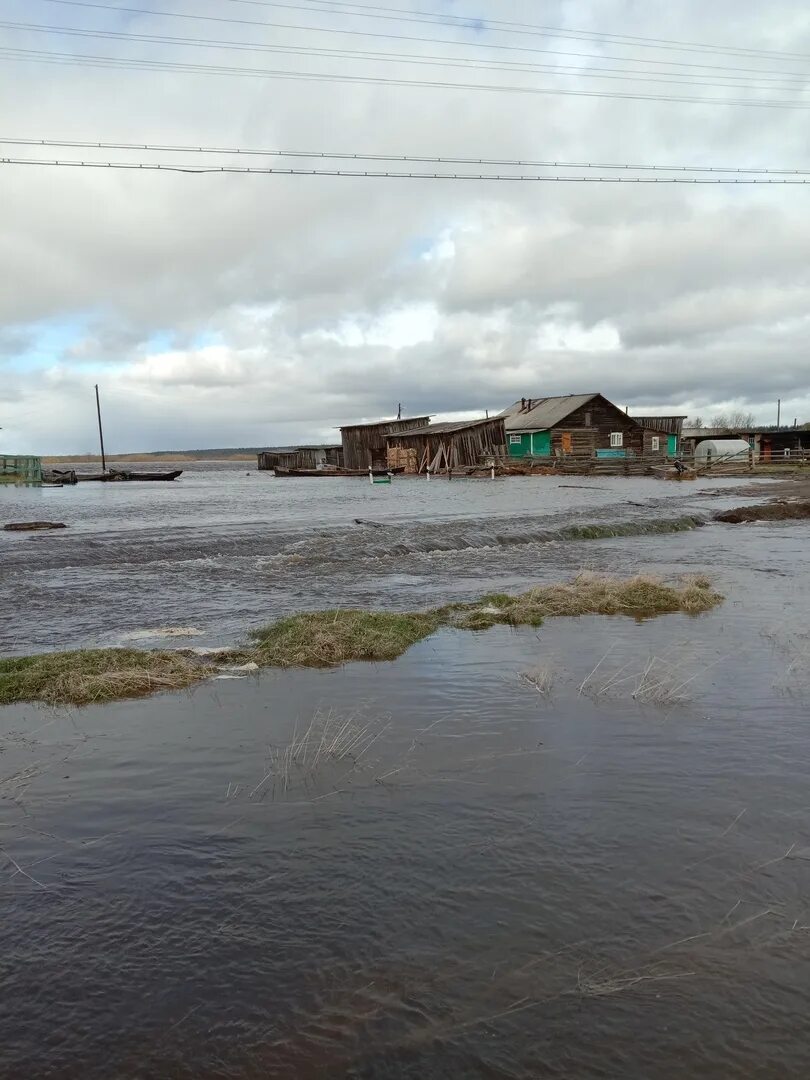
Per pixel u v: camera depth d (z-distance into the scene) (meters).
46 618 10.55
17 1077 2.62
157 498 37.75
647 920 3.44
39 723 6.24
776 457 59.38
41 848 4.17
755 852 4.02
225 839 4.25
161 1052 2.74
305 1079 2.61
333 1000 2.98
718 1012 2.89
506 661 8.00
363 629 8.84
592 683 7.13
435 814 4.51
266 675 7.60
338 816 4.50
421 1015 2.89
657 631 9.29
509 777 5.02
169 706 6.66
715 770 5.08
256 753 5.53
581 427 60.09
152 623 10.23
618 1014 2.88
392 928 3.41
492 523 21.33
